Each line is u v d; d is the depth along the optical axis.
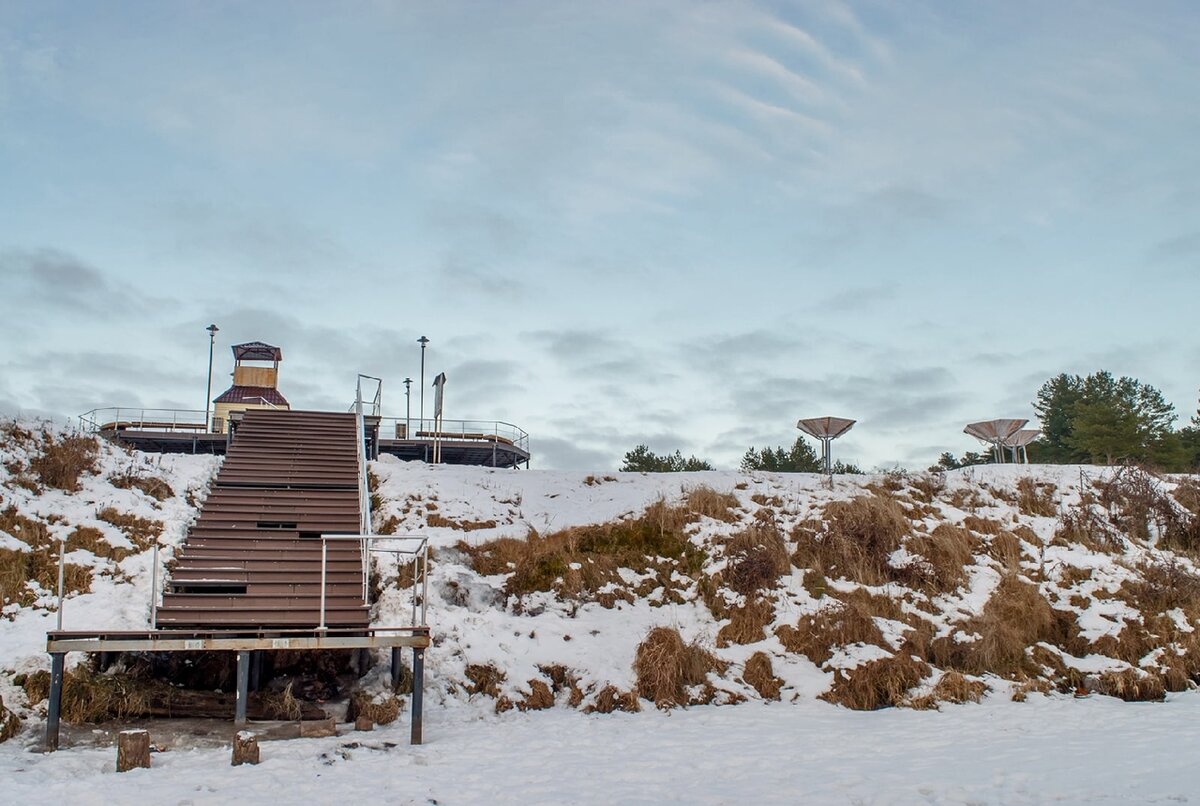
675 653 17.11
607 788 10.98
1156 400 53.16
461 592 19.06
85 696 14.06
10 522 18.92
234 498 20.50
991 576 20.44
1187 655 17.67
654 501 24.09
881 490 24.23
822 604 19.23
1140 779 10.45
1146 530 22.95
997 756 12.10
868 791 10.50
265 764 11.86
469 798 10.54
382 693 15.73
